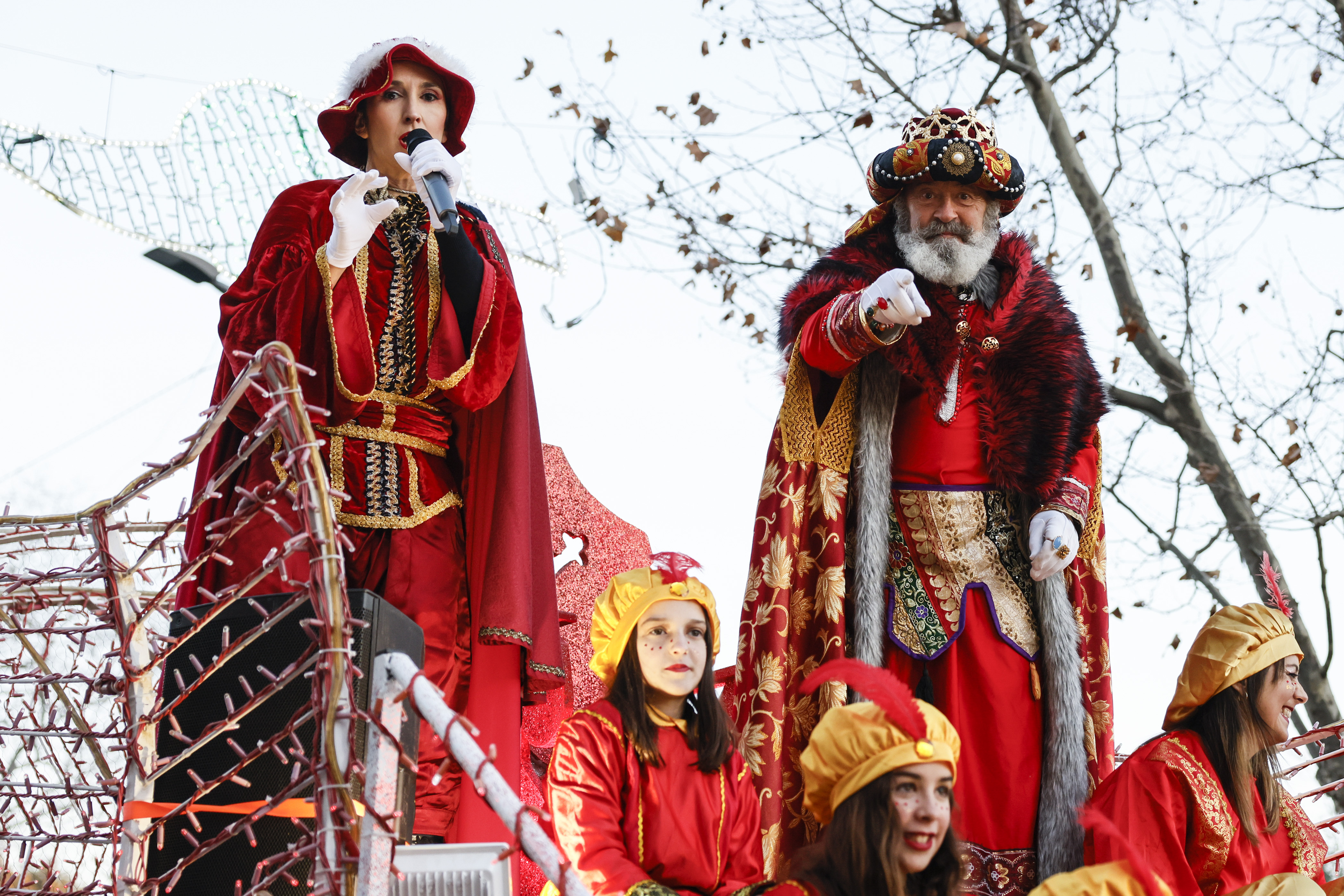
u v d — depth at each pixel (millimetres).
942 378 6211
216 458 5531
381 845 3648
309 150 10055
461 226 6070
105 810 4422
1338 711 13094
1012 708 5969
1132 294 14258
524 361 6230
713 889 5023
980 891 5762
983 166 6270
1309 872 5988
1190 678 5969
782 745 5875
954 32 13891
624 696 5137
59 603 4578
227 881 4094
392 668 3736
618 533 8117
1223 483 13797
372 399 5812
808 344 6141
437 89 6340
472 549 6012
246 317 5562
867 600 6012
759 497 6230
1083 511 6172
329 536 3533
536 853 3408
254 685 4258
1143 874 4012
